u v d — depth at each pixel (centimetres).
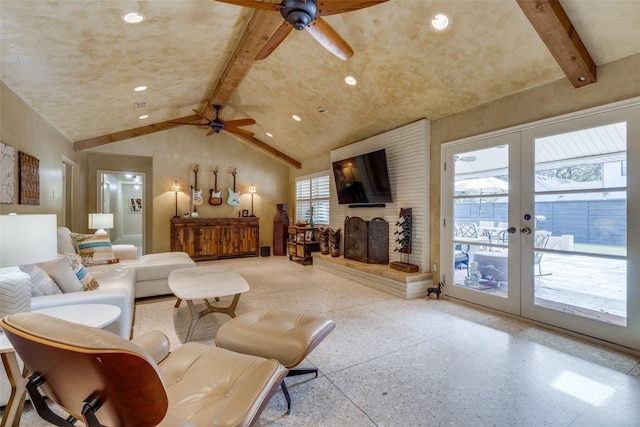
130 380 83
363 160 489
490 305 341
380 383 200
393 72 347
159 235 673
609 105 251
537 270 301
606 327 254
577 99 272
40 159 370
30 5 209
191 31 303
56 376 92
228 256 723
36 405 103
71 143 530
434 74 329
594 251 262
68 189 573
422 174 410
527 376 208
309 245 646
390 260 469
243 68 390
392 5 268
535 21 224
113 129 548
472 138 358
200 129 720
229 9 286
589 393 189
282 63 399
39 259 165
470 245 363
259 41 328
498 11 247
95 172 673
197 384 138
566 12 227
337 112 472
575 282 275
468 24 265
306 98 466
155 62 346
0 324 95
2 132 274
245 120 522
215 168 739
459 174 375
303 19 205
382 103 409
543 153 296
